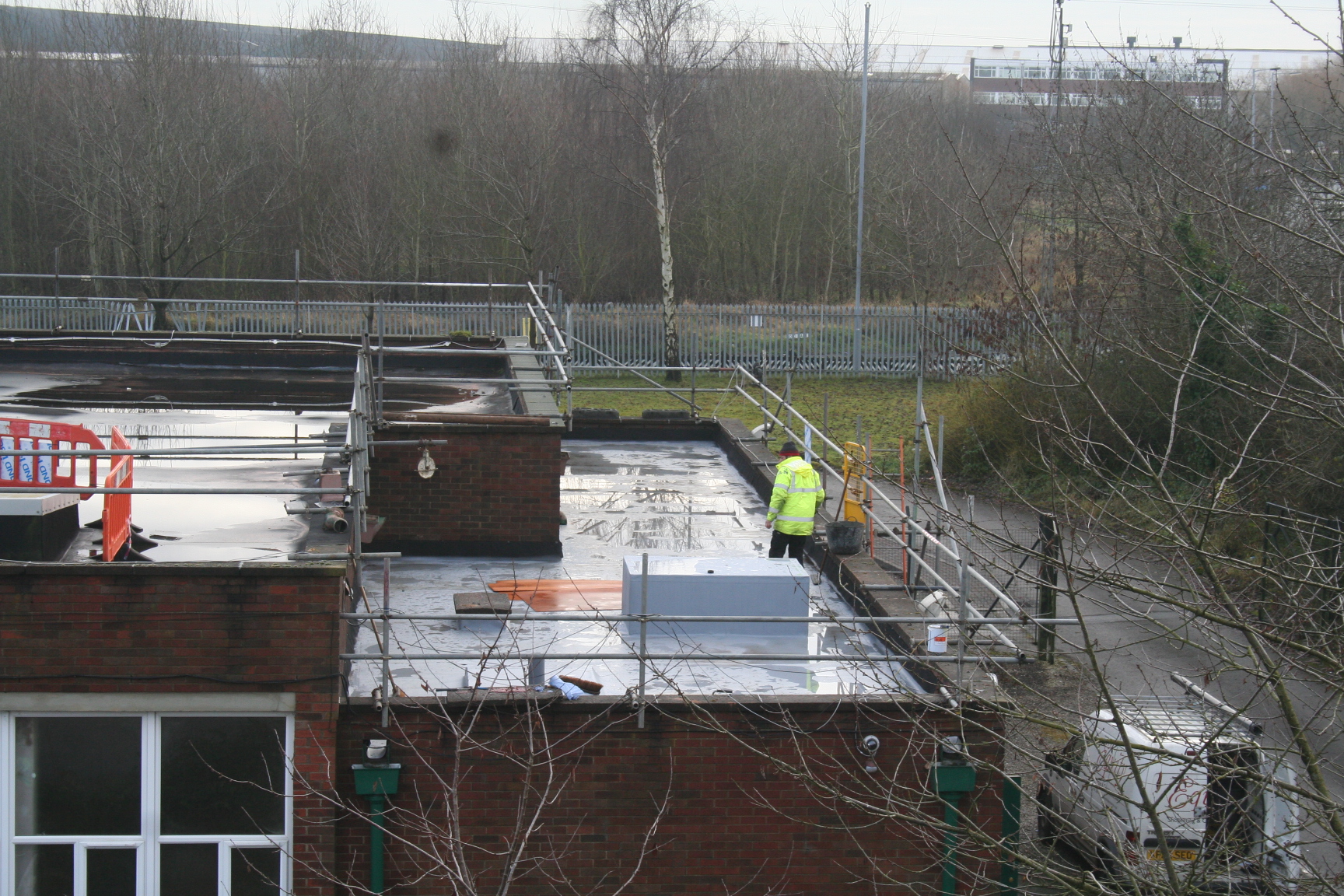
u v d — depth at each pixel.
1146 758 9.91
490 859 9.10
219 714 8.67
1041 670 15.23
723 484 17.89
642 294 52.12
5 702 8.37
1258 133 7.96
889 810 7.49
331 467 12.64
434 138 47.50
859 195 41.41
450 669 10.12
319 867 8.76
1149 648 16.02
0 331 20.05
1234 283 10.53
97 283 43.97
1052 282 20.38
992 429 25.19
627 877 9.27
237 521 10.88
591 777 9.18
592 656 8.95
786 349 42.00
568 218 48.91
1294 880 6.52
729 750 9.25
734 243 51.62
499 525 13.79
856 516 14.70
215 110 44.66
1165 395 17.41
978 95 59.47
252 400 16.28
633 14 40.28
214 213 44.84
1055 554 8.30
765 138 50.62
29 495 8.90
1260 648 6.09
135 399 16.08
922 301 40.66
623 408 35.94
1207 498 8.77
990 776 9.37
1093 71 29.44
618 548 14.28
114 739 8.67
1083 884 6.66
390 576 12.87
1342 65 7.48
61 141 44.72
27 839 8.62
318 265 48.81
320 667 8.60
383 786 8.82
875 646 11.18
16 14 50.56
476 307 41.28
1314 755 6.15
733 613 10.95
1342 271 7.12
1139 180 11.20
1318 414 6.87
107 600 8.39
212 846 8.78
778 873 9.37
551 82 50.28
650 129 41.00
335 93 50.16
